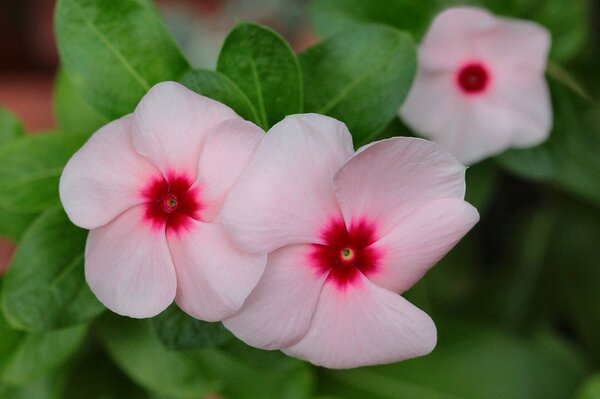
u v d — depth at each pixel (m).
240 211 0.26
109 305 0.27
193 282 0.27
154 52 0.30
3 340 0.33
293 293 0.27
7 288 0.30
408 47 0.30
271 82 0.29
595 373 0.37
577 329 0.41
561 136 0.35
